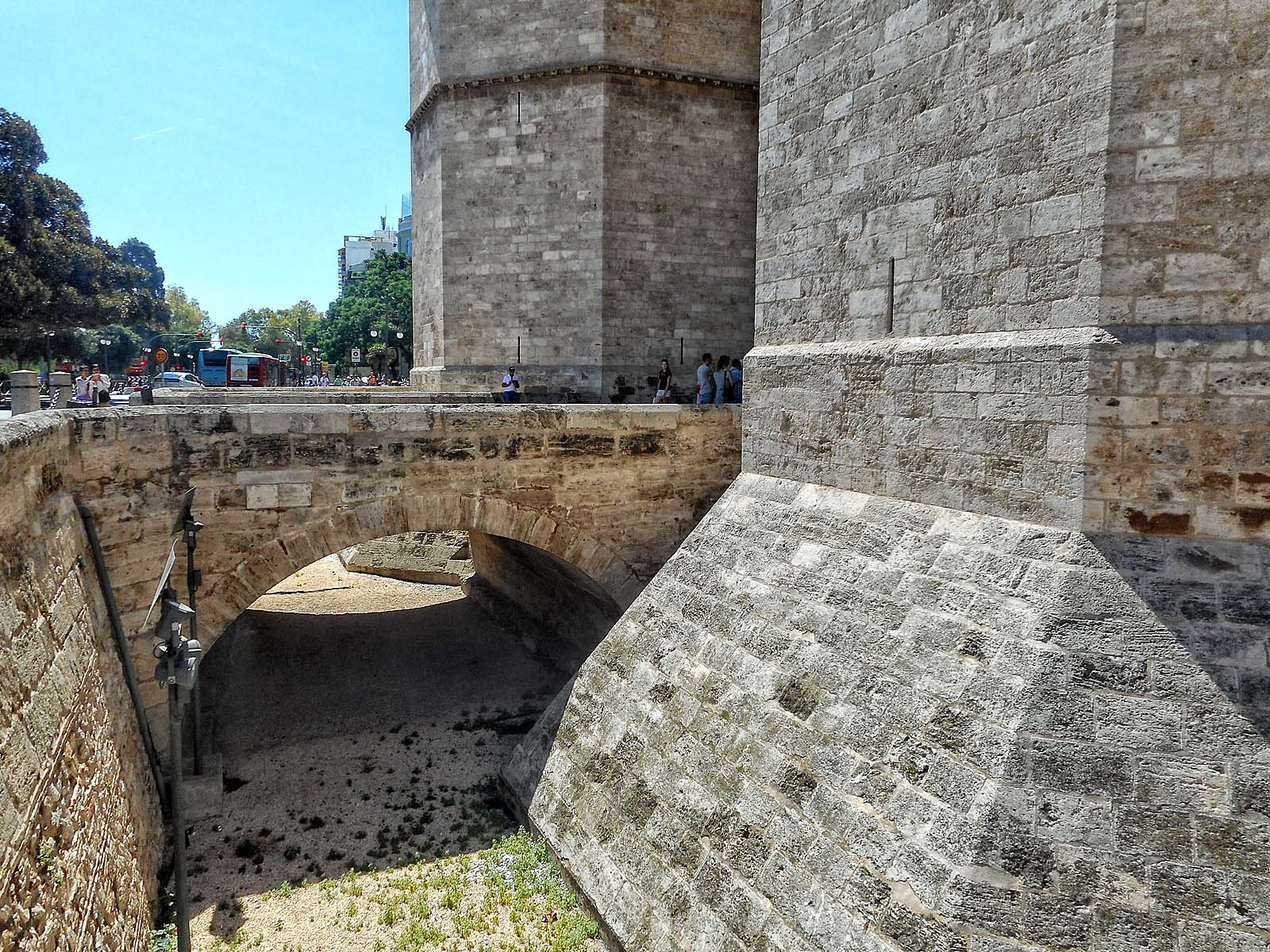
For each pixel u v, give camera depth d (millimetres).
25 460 7660
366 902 9477
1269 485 6469
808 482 10500
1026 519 7562
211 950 8648
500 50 21844
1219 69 6484
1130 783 6070
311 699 15297
